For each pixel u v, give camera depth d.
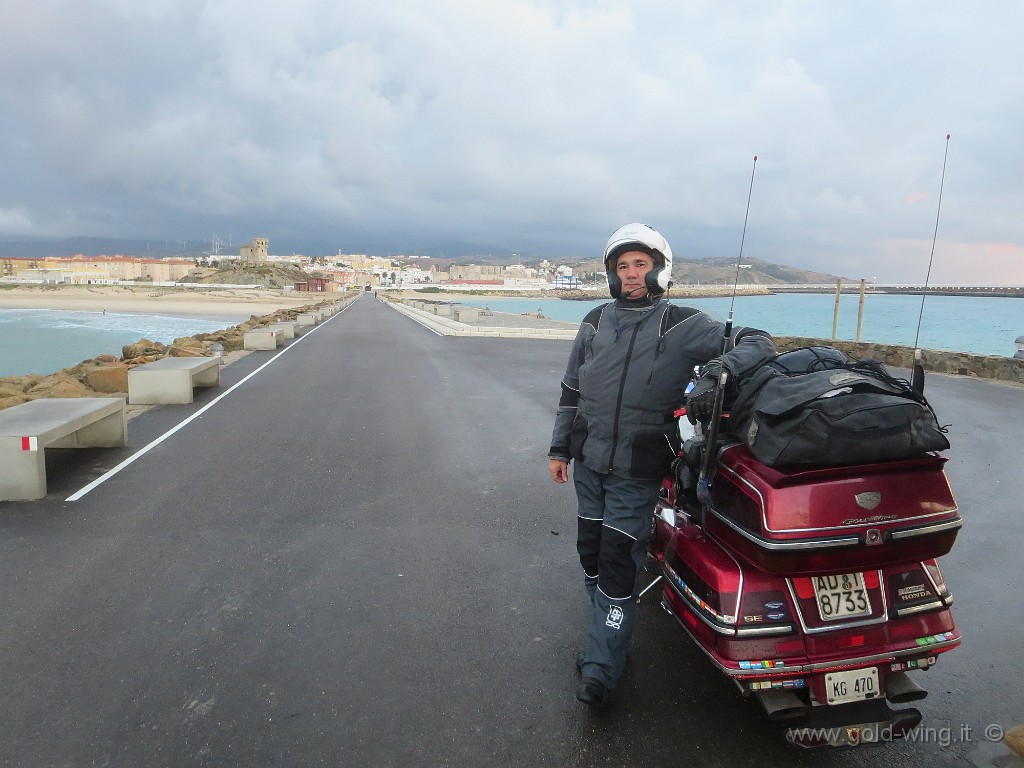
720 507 2.46
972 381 12.85
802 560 2.21
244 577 4.02
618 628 2.66
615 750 2.49
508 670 3.04
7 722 2.64
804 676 2.31
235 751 2.47
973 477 6.33
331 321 39.75
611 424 2.65
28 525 4.89
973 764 2.43
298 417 9.19
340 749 2.49
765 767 2.40
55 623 3.44
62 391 9.84
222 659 3.11
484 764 2.41
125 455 7.00
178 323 50.47
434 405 10.20
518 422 8.89
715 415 2.39
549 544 4.58
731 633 2.31
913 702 2.82
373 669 3.04
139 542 4.56
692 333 2.63
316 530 4.82
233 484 5.96
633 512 2.66
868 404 2.18
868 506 2.21
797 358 2.56
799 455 2.16
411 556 4.36
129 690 2.86
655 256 2.72
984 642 3.34
